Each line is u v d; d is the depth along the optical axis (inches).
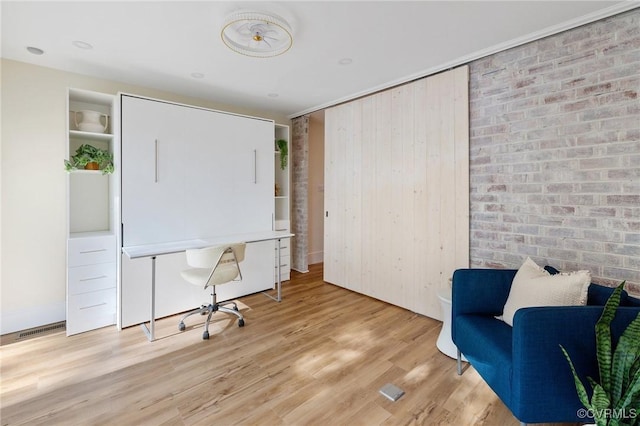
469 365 85.4
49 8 75.5
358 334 104.3
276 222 164.6
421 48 97.3
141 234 113.5
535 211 91.1
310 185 209.2
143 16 79.3
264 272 151.0
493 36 90.2
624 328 53.3
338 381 78.2
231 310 116.3
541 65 89.3
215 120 132.3
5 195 104.4
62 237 114.6
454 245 109.0
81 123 112.3
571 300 61.8
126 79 122.7
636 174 74.9
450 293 95.0
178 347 95.7
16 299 106.8
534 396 52.2
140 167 113.0
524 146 92.9
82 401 70.6
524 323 52.4
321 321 115.2
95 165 111.2
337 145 155.1
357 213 145.6
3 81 103.0
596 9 77.1
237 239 127.5
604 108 79.1
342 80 124.2
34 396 72.2
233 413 66.9
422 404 69.8
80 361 87.4
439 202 113.2
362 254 144.0
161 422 64.3
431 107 115.0
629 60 75.5
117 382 77.8
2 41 92.0
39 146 109.5
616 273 77.9
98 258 108.0
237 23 79.4
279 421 64.6
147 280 114.8
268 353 92.0
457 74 106.8
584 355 52.6
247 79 123.3
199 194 128.0
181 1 73.1
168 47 95.9
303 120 180.5
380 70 114.1
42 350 93.5
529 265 76.1
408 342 98.6
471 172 105.5
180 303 123.3
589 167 81.6
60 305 114.3
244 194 142.0
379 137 134.6
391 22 82.5
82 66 109.9
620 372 47.8
